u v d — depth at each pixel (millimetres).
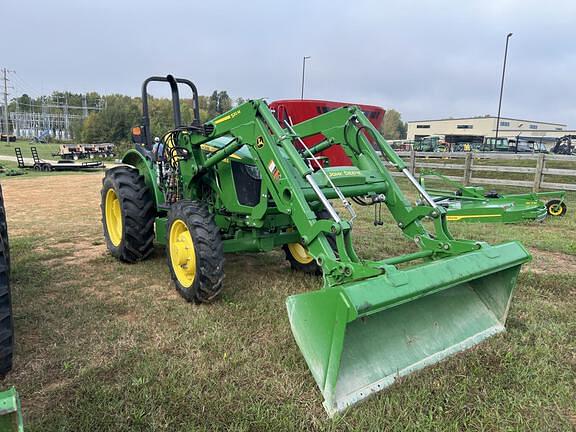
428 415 2430
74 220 8062
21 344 3139
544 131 68250
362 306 2336
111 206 5453
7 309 2637
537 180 11656
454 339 3133
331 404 2430
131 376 2730
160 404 2461
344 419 2369
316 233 3055
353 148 4055
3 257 2627
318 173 3551
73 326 3436
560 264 5293
